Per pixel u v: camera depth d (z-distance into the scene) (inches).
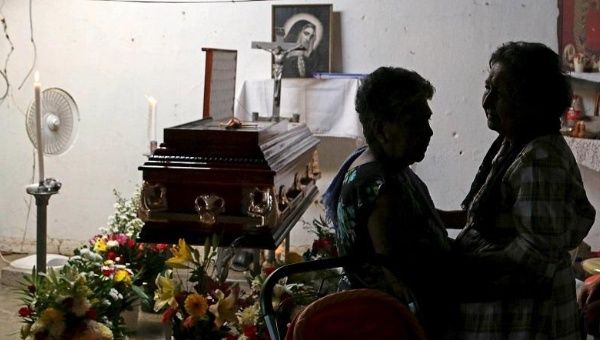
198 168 81.2
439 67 153.6
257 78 159.8
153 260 102.1
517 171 57.1
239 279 113.0
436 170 156.5
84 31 165.3
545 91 57.7
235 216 81.0
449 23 152.1
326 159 157.6
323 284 78.7
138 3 162.6
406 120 58.1
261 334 76.2
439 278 59.1
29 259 143.5
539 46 58.7
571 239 60.0
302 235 159.3
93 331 81.2
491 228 60.0
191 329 80.1
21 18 167.2
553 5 146.9
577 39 145.4
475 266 57.7
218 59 122.1
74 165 169.3
